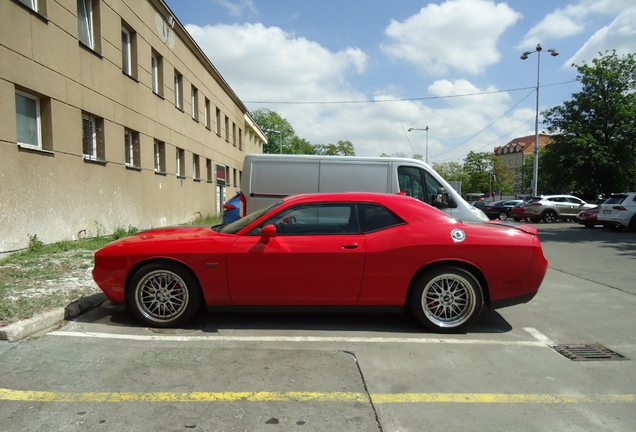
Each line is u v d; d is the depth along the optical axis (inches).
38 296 204.2
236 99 1179.3
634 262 384.8
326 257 175.2
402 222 183.3
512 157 4178.2
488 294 181.6
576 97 1266.0
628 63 1236.5
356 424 107.6
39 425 103.9
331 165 315.6
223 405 115.6
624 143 1213.7
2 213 299.4
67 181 377.7
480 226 187.5
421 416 112.2
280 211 184.4
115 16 473.1
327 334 177.2
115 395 119.9
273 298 177.9
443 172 3080.7
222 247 176.4
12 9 308.5
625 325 197.6
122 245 181.6
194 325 185.6
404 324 192.5
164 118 630.5
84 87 406.0
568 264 374.3
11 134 307.7
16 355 146.5
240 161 1288.1
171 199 661.9
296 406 116.0
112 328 178.9
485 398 123.0
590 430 107.0
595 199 1295.5
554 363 150.4
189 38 729.6
